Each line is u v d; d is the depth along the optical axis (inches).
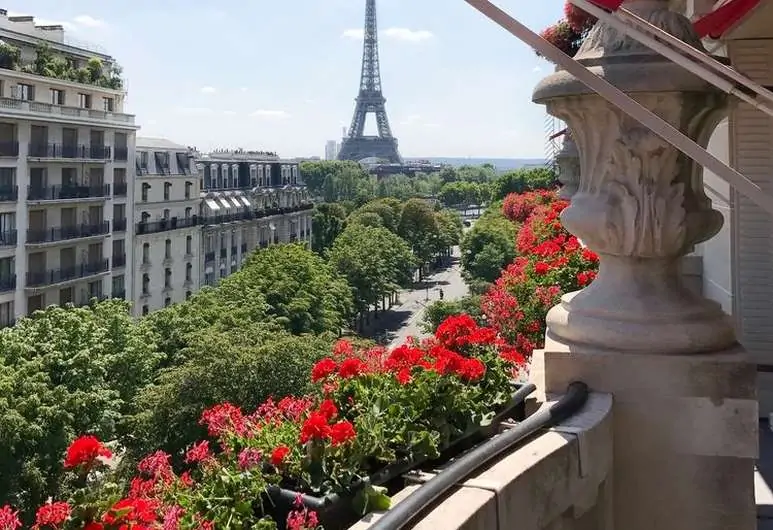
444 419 122.3
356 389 130.6
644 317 129.7
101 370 940.6
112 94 1993.1
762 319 283.1
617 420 127.7
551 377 132.0
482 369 129.7
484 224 2452.0
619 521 127.6
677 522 125.8
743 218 285.3
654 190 126.7
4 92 1635.1
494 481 97.0
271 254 1879.9
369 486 101.0
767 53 276.1
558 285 281.7
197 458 116.3
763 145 281.1
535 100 137.7
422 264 3993.6
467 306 1615.4
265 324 1242.6
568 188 343.0
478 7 105.8
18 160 1626.5
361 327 2878.9
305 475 103.0
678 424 125.6
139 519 98.7
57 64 1860.2
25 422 754.8
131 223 2063.2
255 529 95.3
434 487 91.4
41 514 96.8
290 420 126.0
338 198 6924.2
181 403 840.9
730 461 123.9
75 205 1823.3
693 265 361.7
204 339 923.4
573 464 111.2
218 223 2620.6
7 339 932.6
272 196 3287.4
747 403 123.2
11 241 1621.6
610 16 116.3
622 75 121.0
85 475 108.0
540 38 107.5
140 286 2130.9
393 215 4055.1
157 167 2267.5
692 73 120.0
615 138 127.6
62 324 991.0
